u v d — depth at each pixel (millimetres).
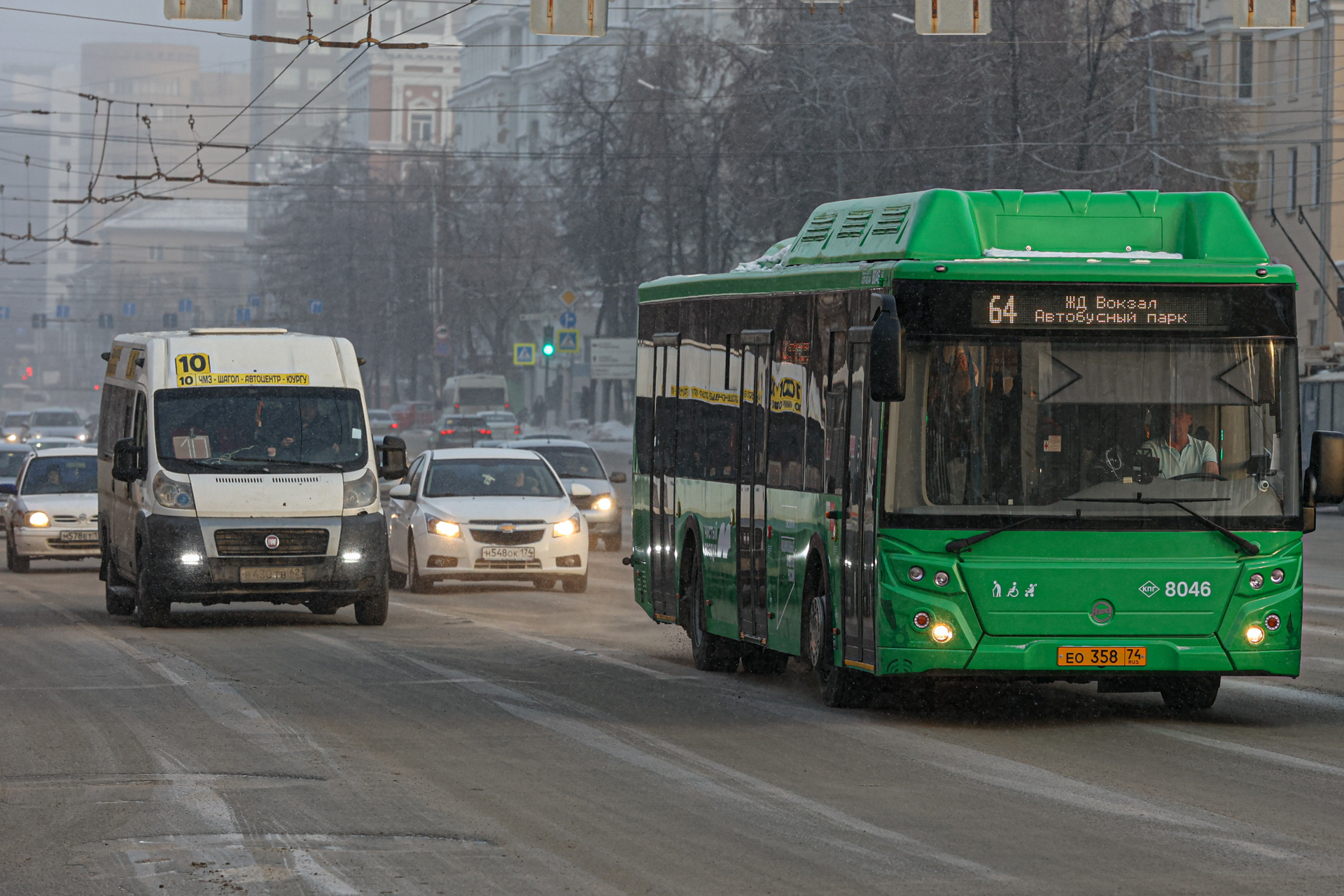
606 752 21141
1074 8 95812
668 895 14086
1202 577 22734
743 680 28875
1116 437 22797
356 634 36188
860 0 104188
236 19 35000
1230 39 126062
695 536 30625
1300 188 123562
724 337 29422
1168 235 24203
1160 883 14453
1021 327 22781
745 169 111062
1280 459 22984
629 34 137000
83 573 57438
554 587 48969
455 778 19312
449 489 48531
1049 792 18641
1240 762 20625
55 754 20969
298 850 15695
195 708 24953
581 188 136125
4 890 14289
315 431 37812
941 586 22578
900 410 22781
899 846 15914
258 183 83438
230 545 36406
